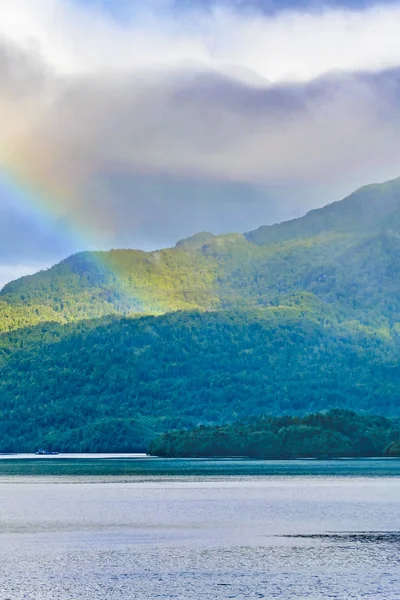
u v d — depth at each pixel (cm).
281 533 19075
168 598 13300
